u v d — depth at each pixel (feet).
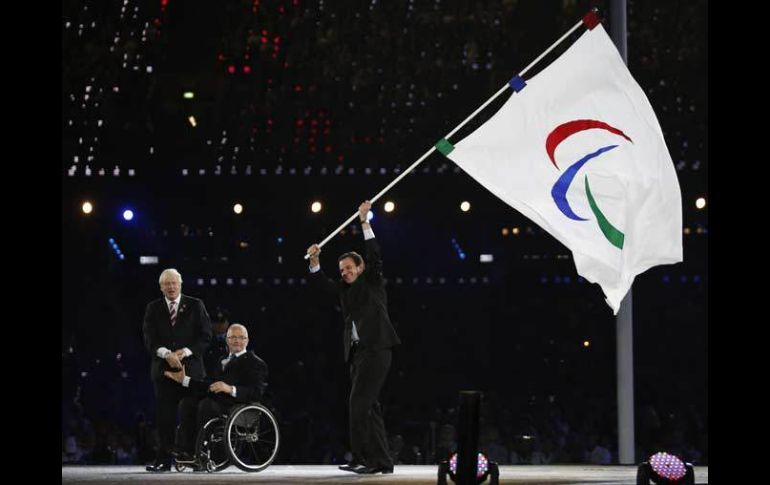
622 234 119.34
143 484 107.24
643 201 119.65
